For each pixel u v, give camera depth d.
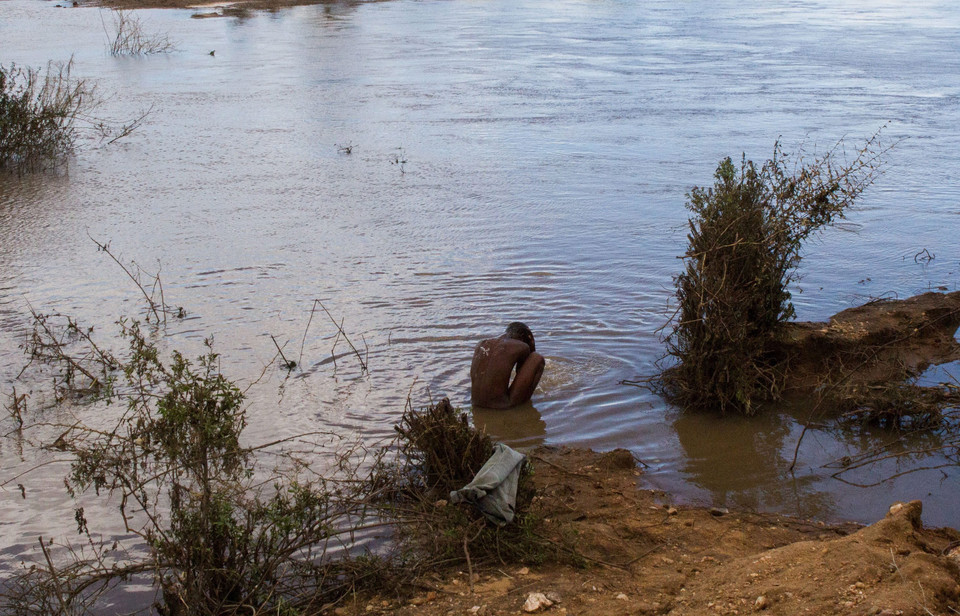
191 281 10.69
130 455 6.33
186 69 30.47
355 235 12.62
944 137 19.19
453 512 5.52
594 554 5.36
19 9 52.56
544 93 25.50
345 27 46.00
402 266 11.21
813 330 8.44
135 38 35.78
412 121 21.50
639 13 55.91
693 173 16.27
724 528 5.75
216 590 4.79
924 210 13.88
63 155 18.06
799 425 7.42
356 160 17.55
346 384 7.95
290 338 8.93
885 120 21.16
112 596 5.11
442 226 13.09
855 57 33.72
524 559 5.27
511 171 16.53
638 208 14.02
